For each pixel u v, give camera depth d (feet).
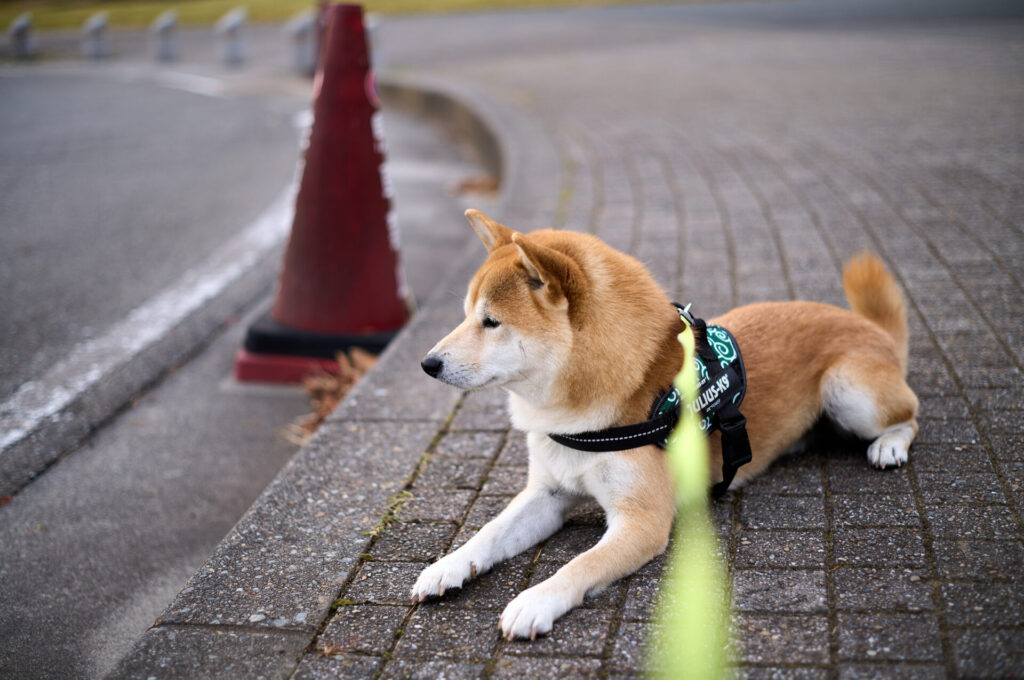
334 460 11.26
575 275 8.99
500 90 40.50
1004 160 23.08
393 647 7.91
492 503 10.18
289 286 15.84
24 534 11.39
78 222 25.36
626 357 9.12
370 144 15.35
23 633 9.60
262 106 44.42
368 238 15.56
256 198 27.37
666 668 7.38
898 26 56.54
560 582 8.19
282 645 8.00
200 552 10.99
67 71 61.62
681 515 9.77
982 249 16.87
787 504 9.75
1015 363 12.30
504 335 9.25
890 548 8.71
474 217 10.43
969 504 9.30
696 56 49.06
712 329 10.14
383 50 59.47
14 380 15.62
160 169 31.58
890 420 10.39
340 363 15.38
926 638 7.41
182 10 94.22
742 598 8.20
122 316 18.45
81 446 13.61
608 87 39.93
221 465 13.03
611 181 23.68
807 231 18.66
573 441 9.20
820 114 30.99
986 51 42.98
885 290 11.58
